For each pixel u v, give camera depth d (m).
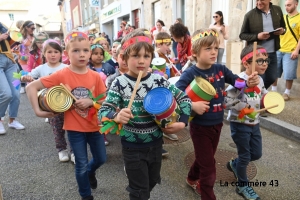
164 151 3.31
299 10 5.20
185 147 3.61
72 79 2.36
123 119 1.63
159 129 1.93
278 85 5.62
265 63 2.40
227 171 2.97
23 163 3.25
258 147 2.48
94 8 21.66
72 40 2.30
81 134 2.33
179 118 1.81
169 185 2.71
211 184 2.20
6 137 4.10
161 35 3.85
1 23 4.11
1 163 3.26
